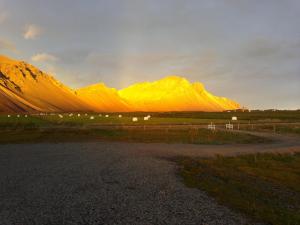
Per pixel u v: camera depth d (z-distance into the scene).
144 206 23.64
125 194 26.78
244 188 30.27
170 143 67.12
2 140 65.69
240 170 40.09
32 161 42.34
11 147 56.69
